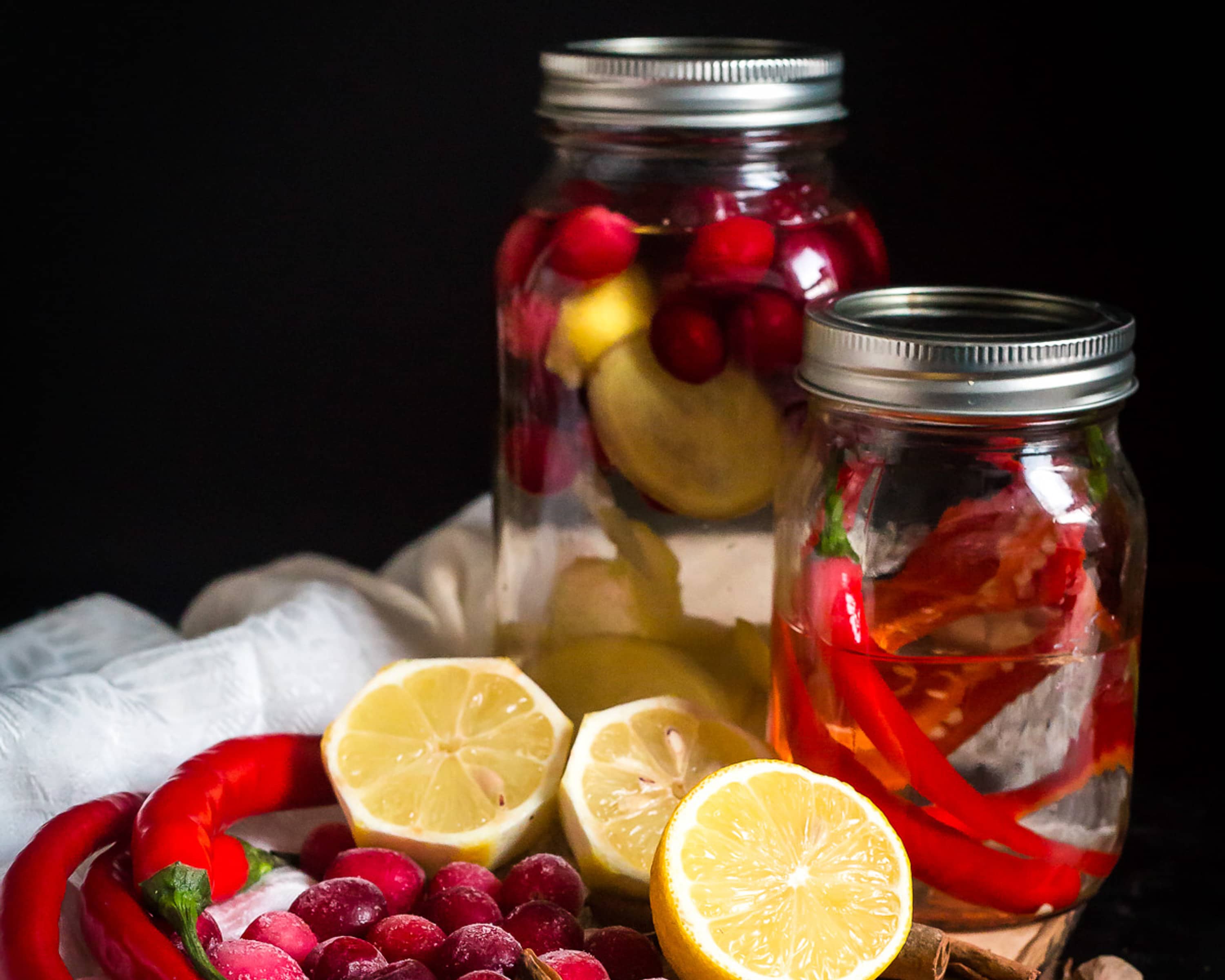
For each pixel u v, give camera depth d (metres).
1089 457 0.60
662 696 0.64
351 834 0.63
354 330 0.91
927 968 0.58
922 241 0.82
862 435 0.60
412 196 0.89
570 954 0.57
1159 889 0.66
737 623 0.65
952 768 0.59
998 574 0.59
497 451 0.67
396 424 0.93
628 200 0.63
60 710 0.63
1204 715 0.74
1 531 0.94
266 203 0.89
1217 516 0.82
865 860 0.58
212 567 0.95
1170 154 0.79
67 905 0.60
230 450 0.94
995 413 0.58
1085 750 0.60
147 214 0.89
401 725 0.64
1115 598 0.60
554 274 0.63
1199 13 0.78
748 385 0.63
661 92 0.62
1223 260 0.80
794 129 0.64
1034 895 0.60
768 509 0.64
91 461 0.94
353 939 0.58
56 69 0.87
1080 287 0.81
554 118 0.64
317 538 0.95
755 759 0.63
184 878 0.57
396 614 0.72
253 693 0.67
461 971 0.57
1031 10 0.80
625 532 0.64
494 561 0.71
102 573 0.94
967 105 0.81
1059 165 0.81
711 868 0.57
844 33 0.82
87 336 0.92
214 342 0.92
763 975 0.56
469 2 0.86
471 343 0.91
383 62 0.87
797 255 0.63
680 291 0.62
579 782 0.62
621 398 0.63
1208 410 0.81
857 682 0.59
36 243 0.90
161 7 0.87
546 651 0.66
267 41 0.87
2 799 0.62
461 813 0.62
